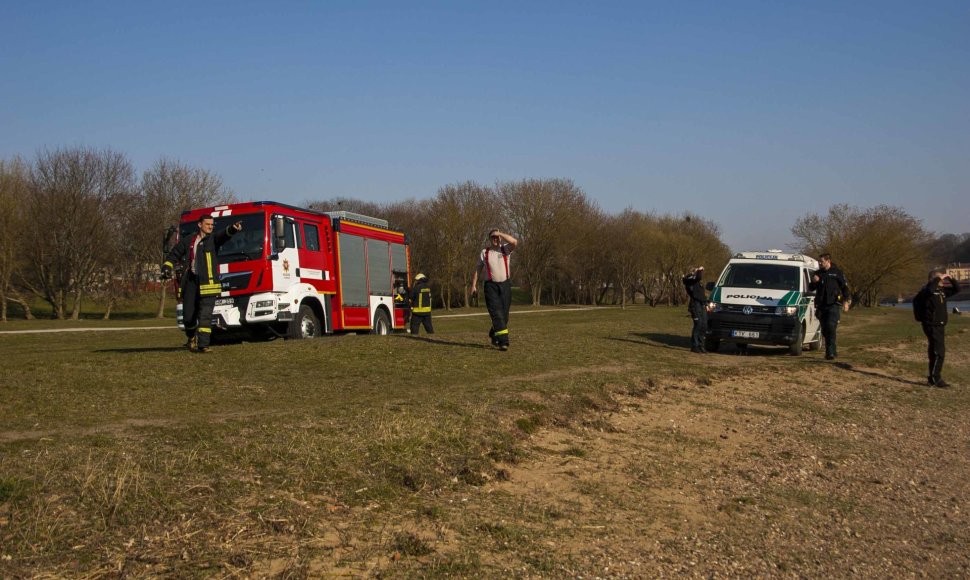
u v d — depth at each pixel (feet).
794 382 48.80
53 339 93.20
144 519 17.47
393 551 17.79
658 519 22.36
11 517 16.71
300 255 59.16
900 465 30.96
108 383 32.73
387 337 53.57
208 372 37.14
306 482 20.89
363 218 69.77
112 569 15.25
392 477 22.50
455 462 24.62
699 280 61.11
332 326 63.41
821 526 22.88
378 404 30.01
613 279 294.25
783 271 66.18
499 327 48.39
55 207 170.30
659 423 35.01
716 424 36.11
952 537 22.43
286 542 17.53
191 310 43.65
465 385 36.47
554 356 48.57
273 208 56.54
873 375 54.08
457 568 17.15
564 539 19.95
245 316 55.21
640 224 292.20
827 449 32.86
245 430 24.63
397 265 76.33
